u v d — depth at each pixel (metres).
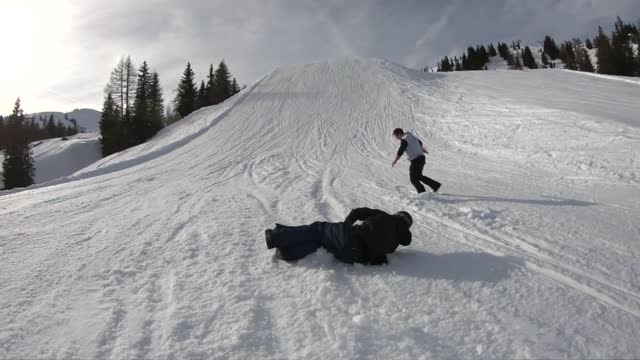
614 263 3.64
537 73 28.14
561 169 9.29
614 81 22.67
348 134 17.34
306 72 32.78
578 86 20.88
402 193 7.57
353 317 2.74
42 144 57.47
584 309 2.83
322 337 2.53
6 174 41.19
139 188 9.38
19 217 6.41
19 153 41.81
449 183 8.55
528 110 15.16
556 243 4.23
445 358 2.29
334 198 7.36
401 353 2.34
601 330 2.56
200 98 57.84
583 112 12.90
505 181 8.59
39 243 4.77
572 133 11.27
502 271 3.50
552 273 3.45
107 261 4.02
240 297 3.09
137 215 6.29
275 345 2.47
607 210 5.59
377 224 3.66
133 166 14.22
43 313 2.92
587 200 6.32
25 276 3.64
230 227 5.26
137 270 3.75
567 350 2.35
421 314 2.79
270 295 3.14
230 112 23.69
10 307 3.01
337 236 3.66
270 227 5.27
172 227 5.36
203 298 3.10
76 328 2.70
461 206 6.16
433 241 4.45
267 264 3.80
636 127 10.21
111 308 2.98
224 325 2.69
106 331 2.65
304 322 2.71
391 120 19.12
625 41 60.78
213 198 7.59
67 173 47.44
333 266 3.67
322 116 21.05
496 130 14.11
